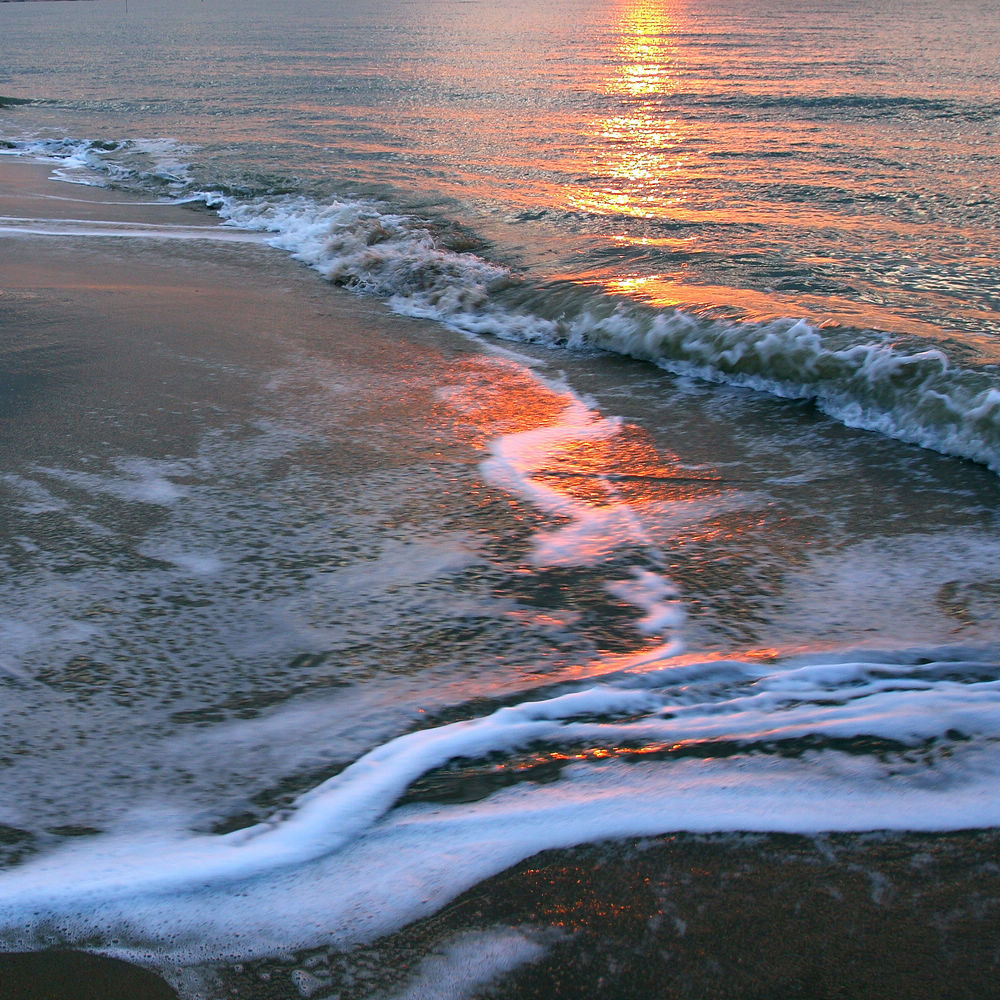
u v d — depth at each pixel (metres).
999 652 2.78
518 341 6.30
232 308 6.75
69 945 1.76
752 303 6.34
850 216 9.33
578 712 2.45
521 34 41.94
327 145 14.31
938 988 1.62
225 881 1.89
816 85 21.16
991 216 9.05
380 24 49.09
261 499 3.87
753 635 2.95
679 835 1.96
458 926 1.77
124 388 5.05
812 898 1.80
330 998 1.65
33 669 2.73
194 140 14.85
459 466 4.26
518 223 9.48
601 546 3.55
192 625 2.98
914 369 4.87
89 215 10.10
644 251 8.16
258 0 86.19
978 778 2.07
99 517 3.68
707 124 16.16
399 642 2.91
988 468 4.21
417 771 2.22
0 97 20.48
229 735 2.44
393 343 6.13
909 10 54.25
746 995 1.62
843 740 2.24
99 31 44.09
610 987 1.65
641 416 4.96
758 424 4.83
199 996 1.66
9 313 6.33
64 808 2.14
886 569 3.36
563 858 1.92
